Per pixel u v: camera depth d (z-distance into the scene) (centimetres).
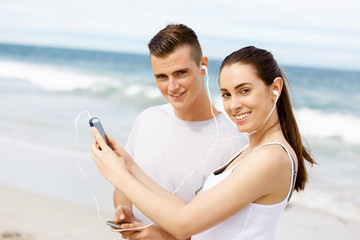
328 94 1570
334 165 790
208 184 190
